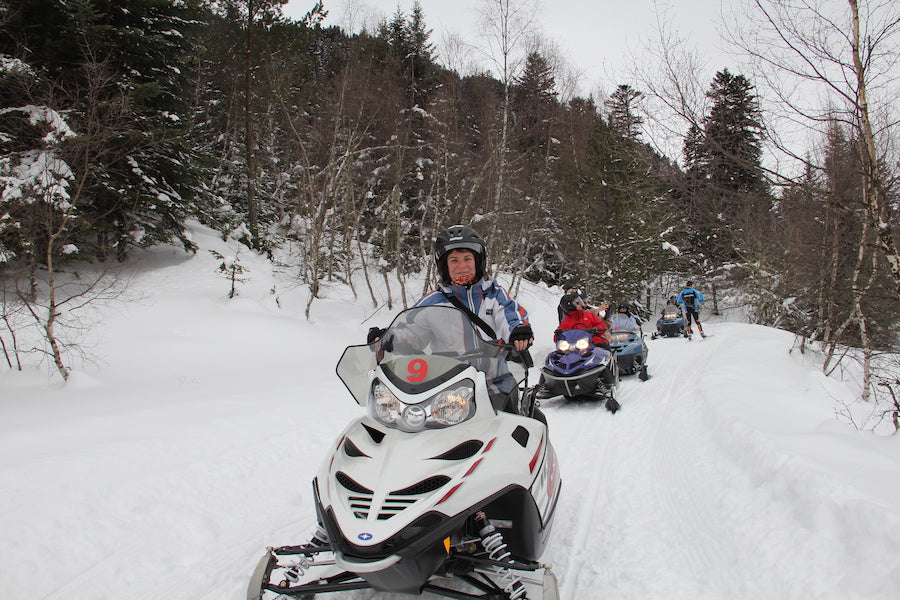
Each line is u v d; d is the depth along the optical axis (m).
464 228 3.46
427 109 24.95
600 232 26.33
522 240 21.88
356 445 2.74
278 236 24.06
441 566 2.73
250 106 21.59
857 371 9.84
